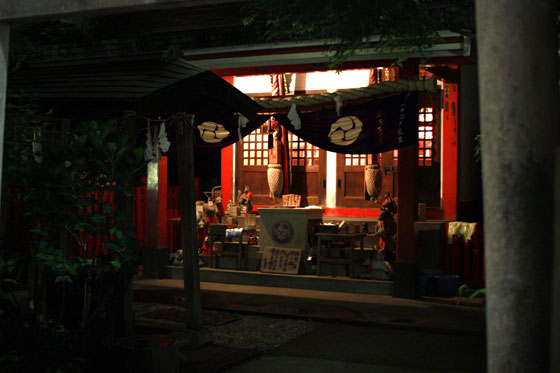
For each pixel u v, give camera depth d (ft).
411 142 31.83
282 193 47.24
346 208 45.80
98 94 20.95
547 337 7.42
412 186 33.65
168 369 15.79
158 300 32.27
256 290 36.58
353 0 19.06
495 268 7.64
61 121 22.11
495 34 7.64
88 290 17.20
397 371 20.29
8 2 12.09
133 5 10.85
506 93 7.59
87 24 43.11
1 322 15.94
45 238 17.62
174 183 59.52
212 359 20.98
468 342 24.31
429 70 35.32
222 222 46.09
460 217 42.04
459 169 41.83
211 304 31.65
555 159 7.50
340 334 25.61
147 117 22.54
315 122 34.01
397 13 19.30
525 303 7.48
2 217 18.84
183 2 10.50
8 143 17.81
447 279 34.45
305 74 45.50
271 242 39.40
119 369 15.47
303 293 35.45
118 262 16.14
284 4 20.15
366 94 32.71
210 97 23.70
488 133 7.70
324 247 37.63
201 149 36.37
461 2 19.53
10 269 16.72
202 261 42.47
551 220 7.47
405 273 33.55
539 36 7.56
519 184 7.52
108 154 16.39
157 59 24.73
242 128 35.37
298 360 21.61
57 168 16.24
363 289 35.40
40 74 25.67
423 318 28.25
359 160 45.47
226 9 37.35
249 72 37.47
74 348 16.62
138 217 45.19
